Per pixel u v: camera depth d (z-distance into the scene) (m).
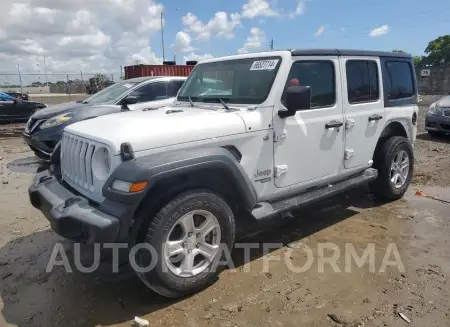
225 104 4.08
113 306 3.22
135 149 3.04
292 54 3.97
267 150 3.82
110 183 2.96
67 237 3.16
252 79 4.05
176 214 3.09
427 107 21.44
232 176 3.37
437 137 11.21
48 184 3.78
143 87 8.38
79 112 7.71
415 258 3.92
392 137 5.47
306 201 4.15
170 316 3.07
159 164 2.95
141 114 3.94
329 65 4.41
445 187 6.35
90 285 3.55
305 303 3.19
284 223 4.91
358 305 3.15
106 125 3.48
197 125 3.38
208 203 3.27
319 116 4.26
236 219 3.95
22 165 8.38
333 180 4.66
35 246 4.37
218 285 3.49
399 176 5.59
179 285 3.20
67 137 3.77
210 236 3.43
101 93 8.91
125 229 2.91
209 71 4.57
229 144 3.54
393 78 5.34
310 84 4.18
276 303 3.20
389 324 2.90
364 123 4.84
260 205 3.84
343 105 4.54
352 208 5.42
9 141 11.65
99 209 3.01
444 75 37.44
